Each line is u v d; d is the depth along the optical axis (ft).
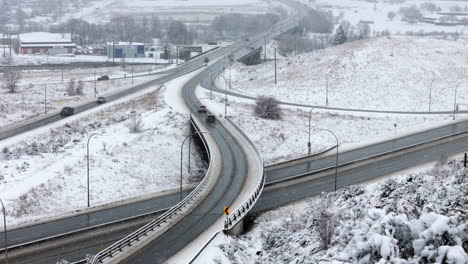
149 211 227.61
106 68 650.43
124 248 171.73
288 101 439.22
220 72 572.92
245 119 353.31
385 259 103.04
